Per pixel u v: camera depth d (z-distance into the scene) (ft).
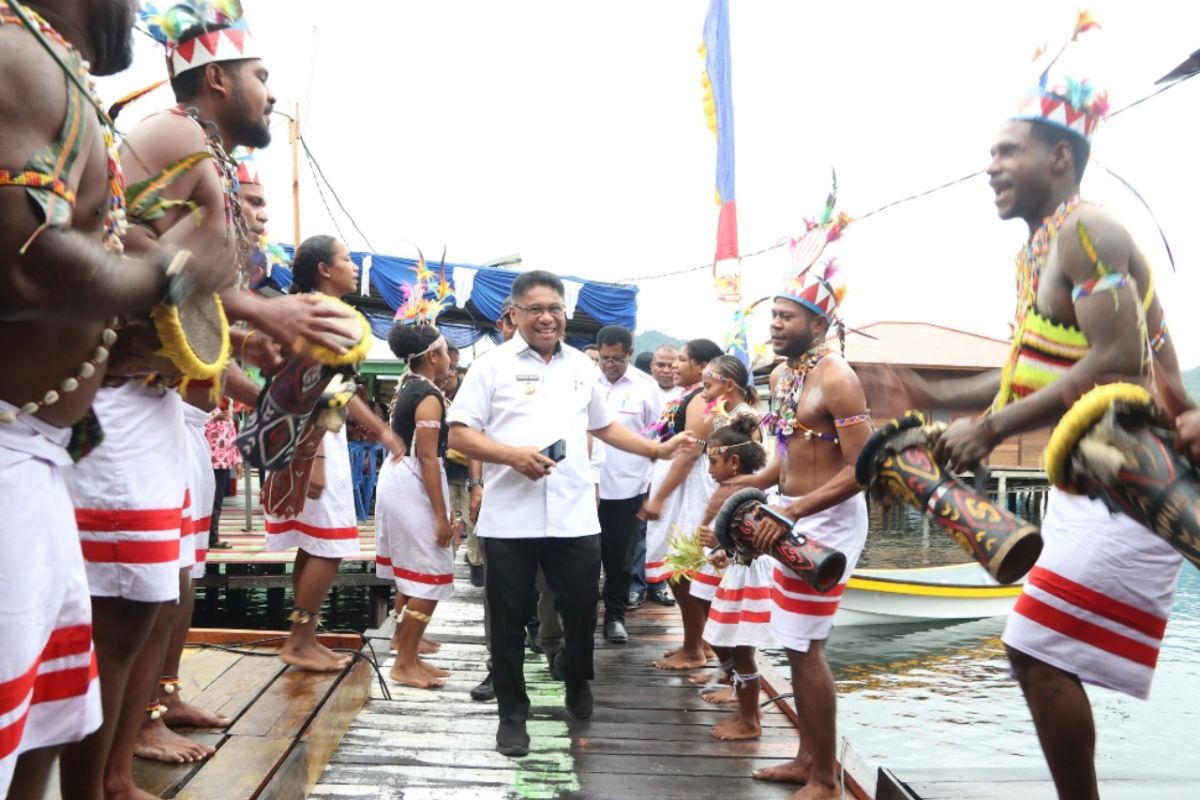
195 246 6.49
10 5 4.13
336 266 12.60
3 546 4.56
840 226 11.01
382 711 13.83
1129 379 7.07
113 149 5.23
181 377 6.97
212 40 7.65
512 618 12.46
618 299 46.11
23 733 4.74
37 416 4.85
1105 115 7.75
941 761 23.70
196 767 9.13
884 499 7.67
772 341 11.27
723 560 13.21
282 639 14.28
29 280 4.09
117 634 6.88
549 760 12.22
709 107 34.68
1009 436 7.23
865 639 38.19
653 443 13.91
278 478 11.25
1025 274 8.05
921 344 56.59
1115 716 25.84
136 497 6.79
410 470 14.97
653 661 17.54
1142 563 7.43
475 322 52.60
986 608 41.11
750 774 11.95
